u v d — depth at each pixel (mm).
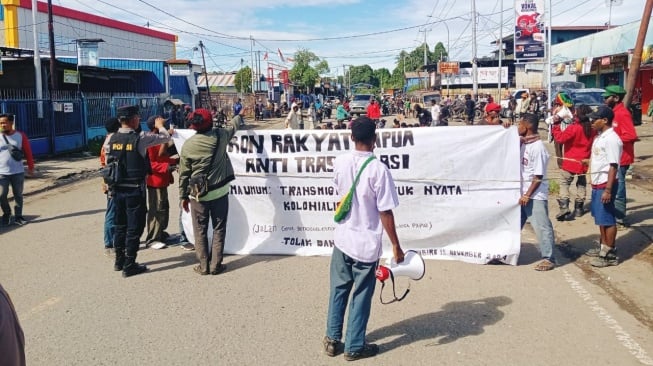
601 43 33750
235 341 4945
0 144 9805
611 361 4477
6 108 19078
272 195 7535
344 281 4590
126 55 39906
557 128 11234
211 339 4996
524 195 6754
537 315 5406
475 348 4730
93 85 30688
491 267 6902
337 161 4605
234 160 7535
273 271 6887
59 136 21516
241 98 53531
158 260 7520
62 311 5730
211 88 69188
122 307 5809
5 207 10031
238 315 5527
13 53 23391
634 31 28922
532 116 6754
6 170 9859
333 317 4645
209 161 6621
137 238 6836
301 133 7383
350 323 4539
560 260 7203
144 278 6754
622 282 6316
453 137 6973
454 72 58500
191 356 4680
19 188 10078
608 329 5074
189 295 6121
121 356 4707
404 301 5801
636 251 7379
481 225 7016
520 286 6219
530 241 8188
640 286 6172
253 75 62750
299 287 6289
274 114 56000
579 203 9391
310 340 4953
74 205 12008
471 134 6945
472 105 31406
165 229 8383
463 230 7070
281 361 4574
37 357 4703
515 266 6941
